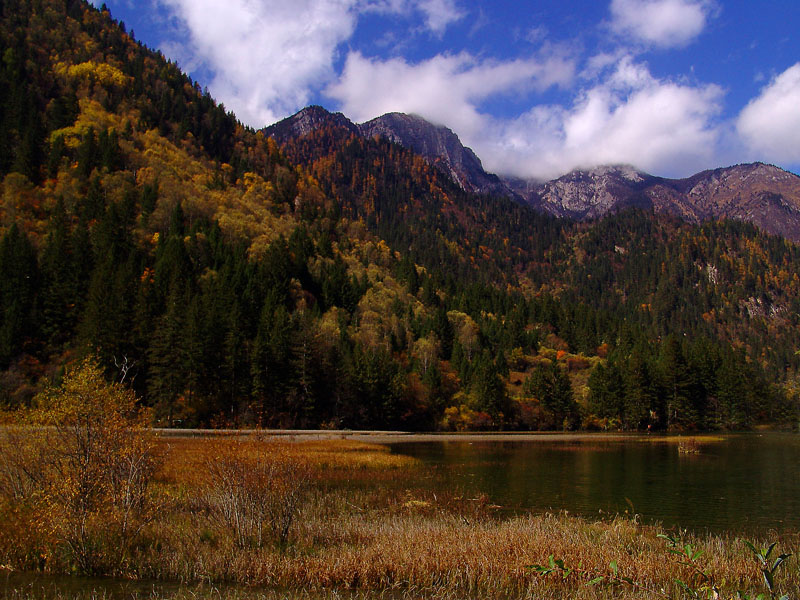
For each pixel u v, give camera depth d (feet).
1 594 41.63
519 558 51.31
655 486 120.06
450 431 385.70
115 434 55.83
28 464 55.98
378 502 91.56
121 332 272.10
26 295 304.09
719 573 48.98
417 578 48.08
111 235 402.72
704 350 468.34
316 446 186.60
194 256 437.99
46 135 552.82
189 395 279.90
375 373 358.84
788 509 94.73
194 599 41.47
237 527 55.67
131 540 51.88
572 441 281.74
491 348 563.07
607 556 52.42
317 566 48.65
